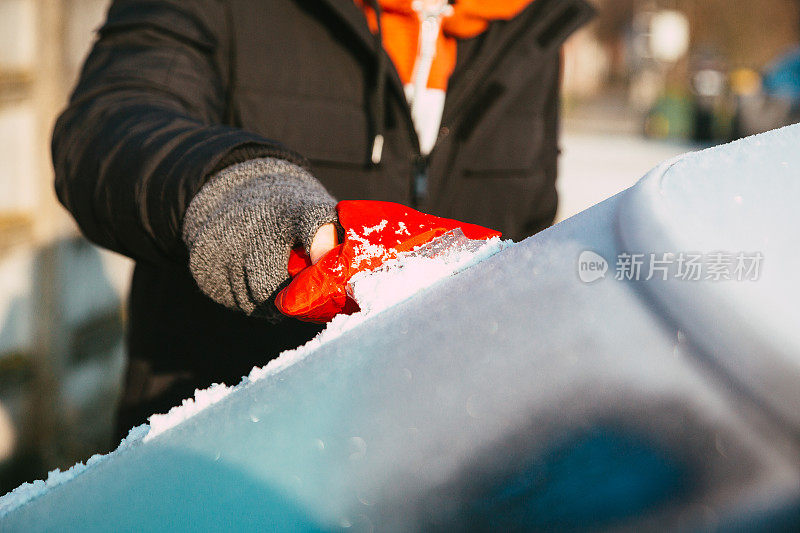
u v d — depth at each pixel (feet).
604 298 1.29
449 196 4.35
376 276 1.77
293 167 2.57
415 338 1.45
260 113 3.93
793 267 1.16
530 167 4.73
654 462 1.07
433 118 4.14
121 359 9.74
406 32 4.06
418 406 1.31
